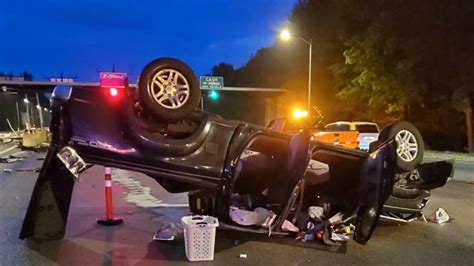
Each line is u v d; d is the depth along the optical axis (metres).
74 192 11.54
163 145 6.00
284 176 6.66
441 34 26.41
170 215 8.71
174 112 5.92
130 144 5.93
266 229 6.53
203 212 7.36
